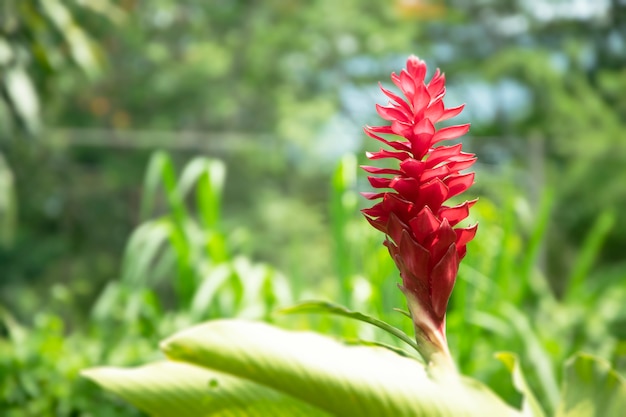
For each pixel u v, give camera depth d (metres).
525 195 5.92
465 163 1.04
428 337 1.04
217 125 13.73
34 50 4.05
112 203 12.50
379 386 1.03
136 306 3.36
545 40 14.71
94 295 11.98
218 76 13.88
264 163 12.48
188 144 8.84
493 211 3.61
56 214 12.16
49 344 3.12
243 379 1.08
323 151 13.40
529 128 12.95
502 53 13.49
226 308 3.29
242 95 13.95
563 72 13.74
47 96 4.28
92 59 4.27
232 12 14.34
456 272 1.04
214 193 3.54
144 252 3.46
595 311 4.02
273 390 1.08
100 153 12.12
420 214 1.02
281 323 3.28
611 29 14.25
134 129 13.59
